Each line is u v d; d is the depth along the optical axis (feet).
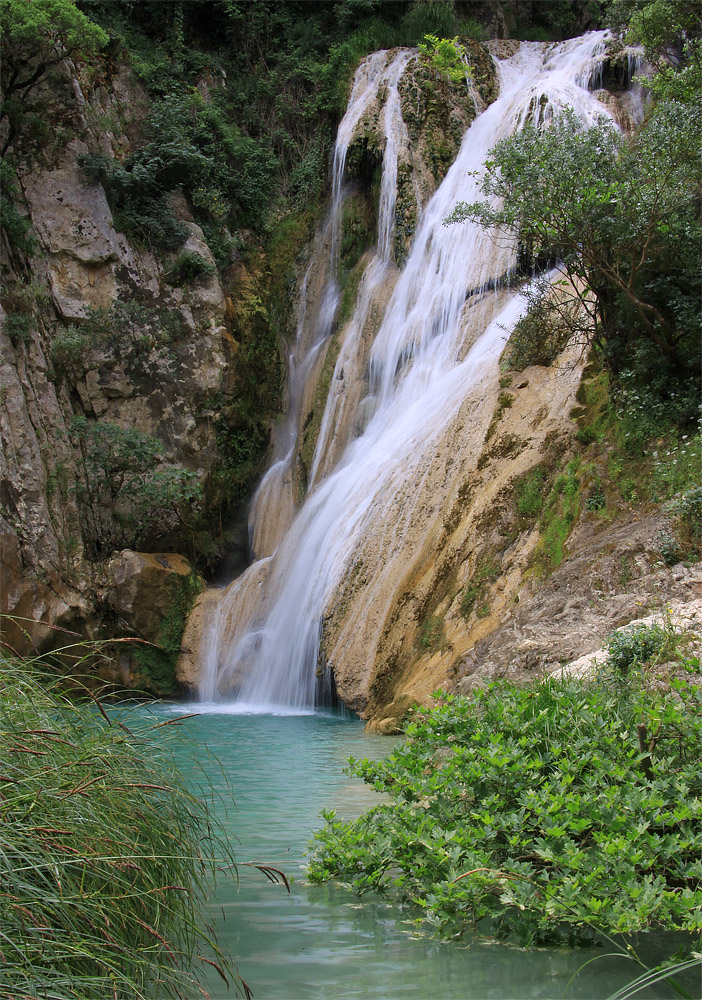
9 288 68.33
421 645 44.47
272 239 88.58
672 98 53.62
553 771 18.25
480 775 17.74
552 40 104.58
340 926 15.48
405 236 73.92
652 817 16.07
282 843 20.63
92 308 73.41
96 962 11.07
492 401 51.90
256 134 94.38
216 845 20.16
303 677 55.93
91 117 78.95
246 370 81.25
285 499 75.82
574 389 48.47
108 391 74.02
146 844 12.94
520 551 43.32
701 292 43.86
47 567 63.46
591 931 15.16
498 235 63.67
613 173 44.34
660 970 12.85
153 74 89.35
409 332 67.77
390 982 13.10
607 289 46.57
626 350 45.93
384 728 40.27
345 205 82.79
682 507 36.50
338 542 57.52
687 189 43.24
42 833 11.26
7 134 73.51
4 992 9.60
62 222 74.54
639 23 62.13
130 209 79.05
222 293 81.05
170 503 72.74
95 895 11.01
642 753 17.94
